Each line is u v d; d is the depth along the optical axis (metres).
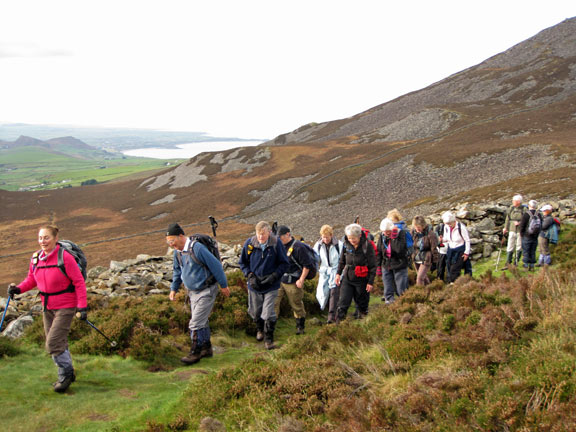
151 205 106.75
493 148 69.81
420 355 5.07
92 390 5.46
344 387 4.48
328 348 6.30
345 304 8.70
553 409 3.17
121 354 6.96
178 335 8.12
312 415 4.19
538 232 10.81
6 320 8.88
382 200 65.56
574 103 98.88
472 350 4.76
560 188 38.31
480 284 6.92
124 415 4.70
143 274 11.60
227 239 63.59
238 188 98.25
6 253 74.50
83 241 78.44
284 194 86.25
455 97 145.62
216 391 5.04
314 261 8.73
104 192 132.75
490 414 3.38
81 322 7.84
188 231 76.06
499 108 115.69
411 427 3.53
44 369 6.10
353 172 81.75
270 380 5.16
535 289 5.88
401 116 144.88
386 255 9.31
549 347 4.08
